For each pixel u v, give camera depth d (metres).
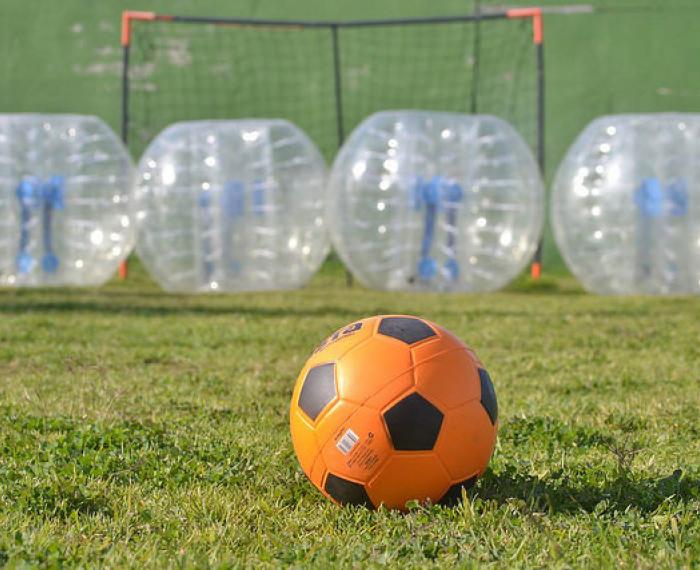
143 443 3.95
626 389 5.55
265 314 9.34
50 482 3.29
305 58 16.95
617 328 8.29
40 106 16.83
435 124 11.77
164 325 8.35
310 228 11.98
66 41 16.94
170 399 5.04
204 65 16.91
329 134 16.94
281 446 3.96
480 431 3.06
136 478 3.48
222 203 11.64
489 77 16.69
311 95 16.94
